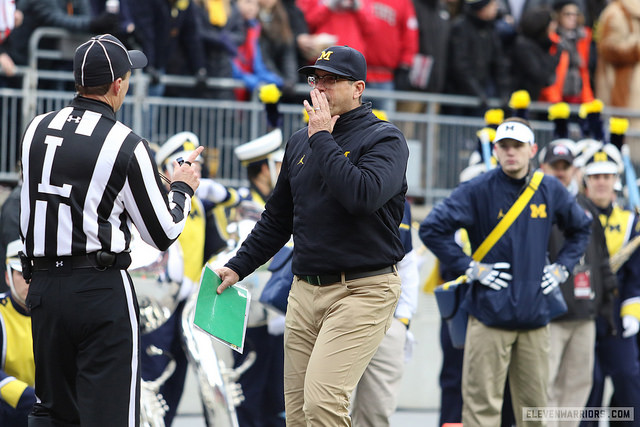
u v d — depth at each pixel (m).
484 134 30.38
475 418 24.58
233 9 36.72
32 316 17.81
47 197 17.39
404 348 25.11
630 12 42.81
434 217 24.81
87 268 17.39
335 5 37.06
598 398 30.11
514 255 24.30
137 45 33.44
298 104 36.25
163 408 24.86
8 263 21.94
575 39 41.41
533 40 40.06
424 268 35.84
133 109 33.50
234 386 25.97
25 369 22.27
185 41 34.66
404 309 24.50
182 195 18.73
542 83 40.03
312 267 18.09
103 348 17.47
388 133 18.06
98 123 17.61
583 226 25.38
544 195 24.67
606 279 28.66
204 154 30.48
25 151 17.64
